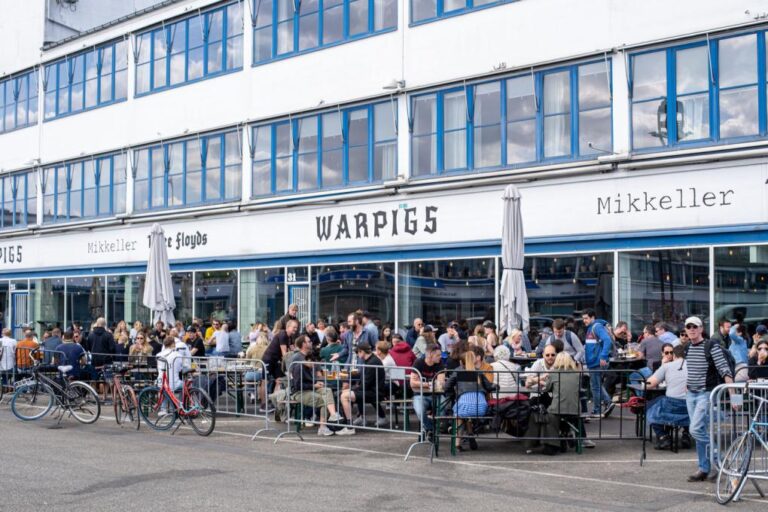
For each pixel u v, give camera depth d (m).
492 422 13.21
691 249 18.45
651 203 19.09
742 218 17.89
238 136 28.12
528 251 20.92
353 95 24.89
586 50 20.30
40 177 35.84
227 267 28.23
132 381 17.02
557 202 20.56
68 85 34.59
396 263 23.67
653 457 12.40
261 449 13.24
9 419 17.05
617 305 19.44
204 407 14.73
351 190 24.75
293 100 26.52
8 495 9.74
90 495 9.77
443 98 22.97
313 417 14.83
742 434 9.77
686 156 18.59
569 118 20.59
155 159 30.94
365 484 10.51
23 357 20.45
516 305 16.69
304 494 9.89
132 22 31.78
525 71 21.31
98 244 33.09
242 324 27.75
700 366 10.66
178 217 29.70
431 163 23.17
